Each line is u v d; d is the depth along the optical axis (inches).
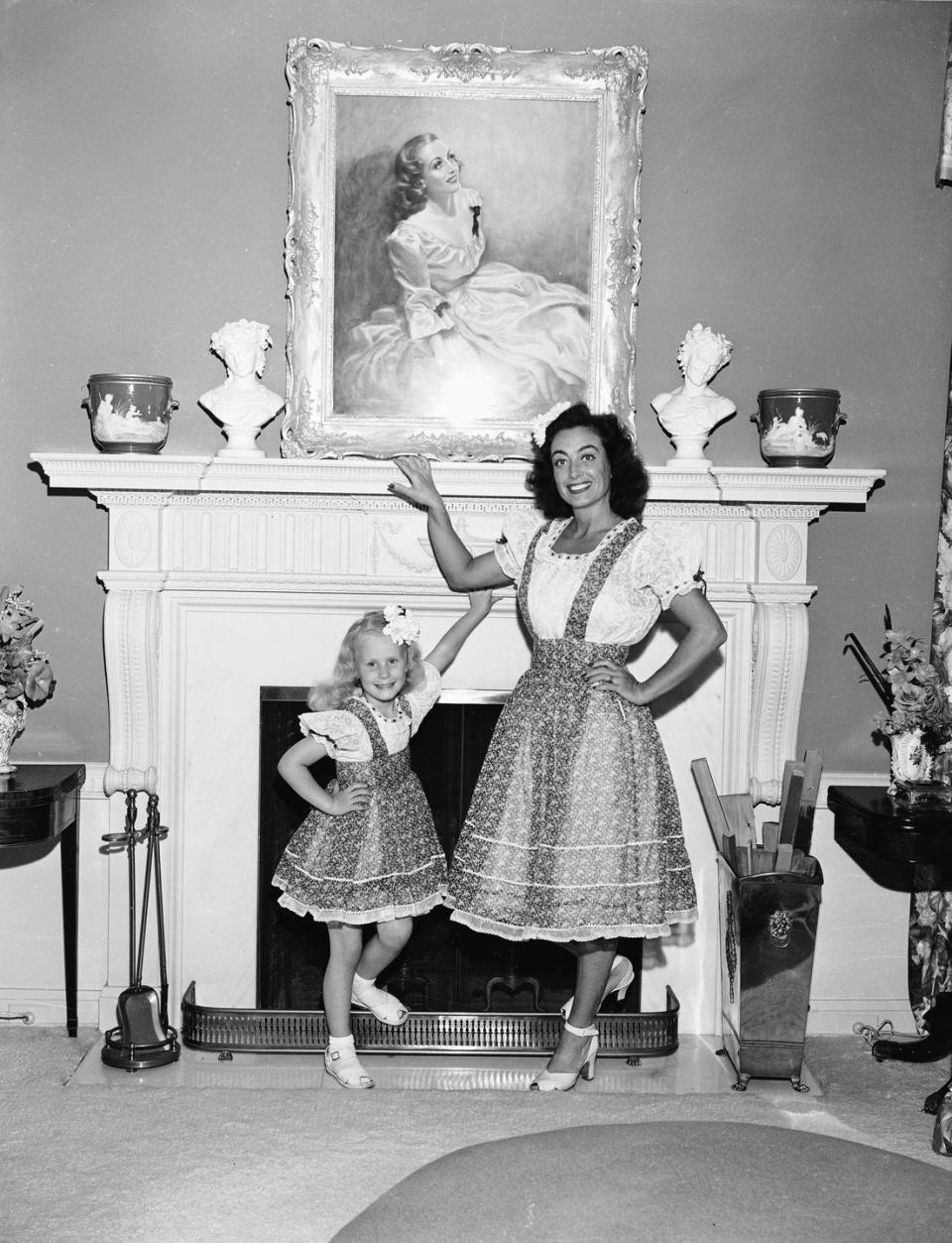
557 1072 124.9
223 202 137.6
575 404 123.2
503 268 137.9
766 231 140.2
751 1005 125.9
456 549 131.0
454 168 136.9
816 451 133.6
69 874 135.3
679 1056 135.0
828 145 139.7
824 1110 121.4
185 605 138.1
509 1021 131.0
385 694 122.0
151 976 138.9
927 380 141.9
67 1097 120.7
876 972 144.0
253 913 140.2
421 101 136.1
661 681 118.6
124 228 137.5
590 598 118.0
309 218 136.2
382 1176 105.3
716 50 138.6
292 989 142.0
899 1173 78.0
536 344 138.3
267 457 134.8
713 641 118.5
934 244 140.8
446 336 138.1
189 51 136.3
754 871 127.4
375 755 122.2
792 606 136.3
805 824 128.3
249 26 136.3
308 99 135.1
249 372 134.7
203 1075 126.8
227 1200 101.0
